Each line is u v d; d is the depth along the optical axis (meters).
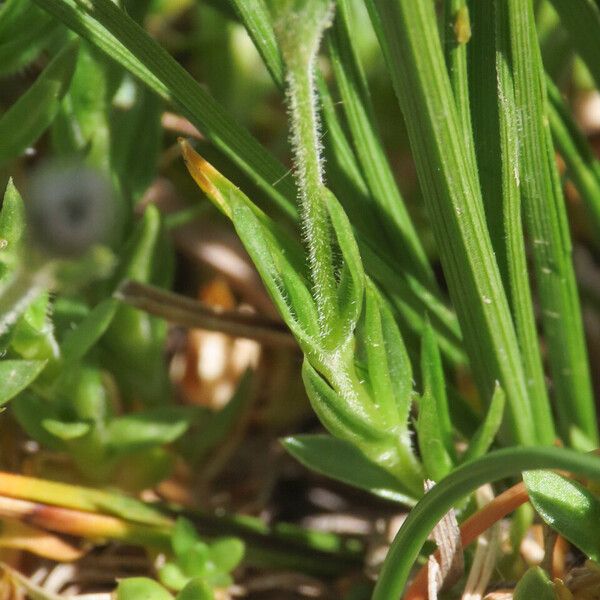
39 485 0.20
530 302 0.19
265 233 0.18
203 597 0.19
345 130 0.20
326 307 0.18
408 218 0.20
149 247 0.20
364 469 0.19
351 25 0.19
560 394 0.20
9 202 0.18
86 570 0.20
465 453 0.19
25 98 0.19
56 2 0.19
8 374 0.19
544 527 0.19
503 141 0.18
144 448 0.20
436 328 0.20
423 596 0.19
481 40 0.18
